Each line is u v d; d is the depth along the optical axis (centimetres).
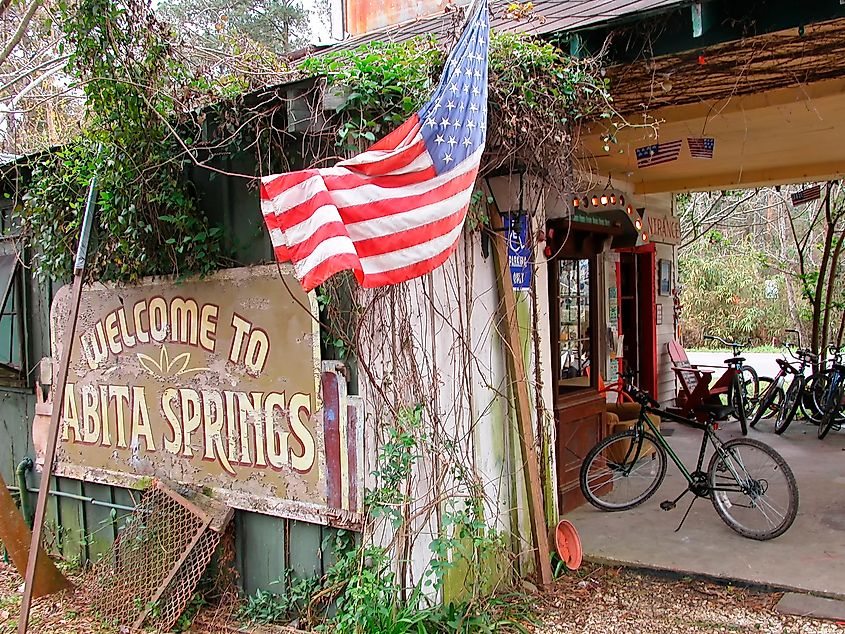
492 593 412
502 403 442
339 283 374
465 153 310
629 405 698
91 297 497
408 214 299
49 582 479
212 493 430
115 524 499
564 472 562
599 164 703
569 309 578
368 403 368
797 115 555
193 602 425
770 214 2002
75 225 486
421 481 378
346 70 350
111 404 488
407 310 371
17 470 556
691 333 2397
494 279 440
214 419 429
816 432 852
